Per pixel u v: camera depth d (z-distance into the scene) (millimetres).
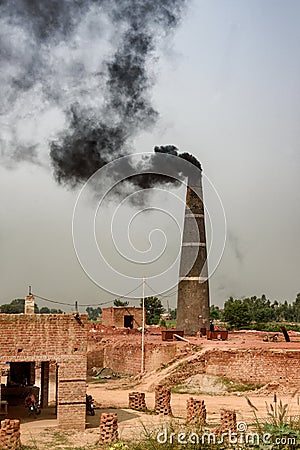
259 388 42625
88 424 30094
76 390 29000
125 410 34562
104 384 47844
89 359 57750
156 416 32469
